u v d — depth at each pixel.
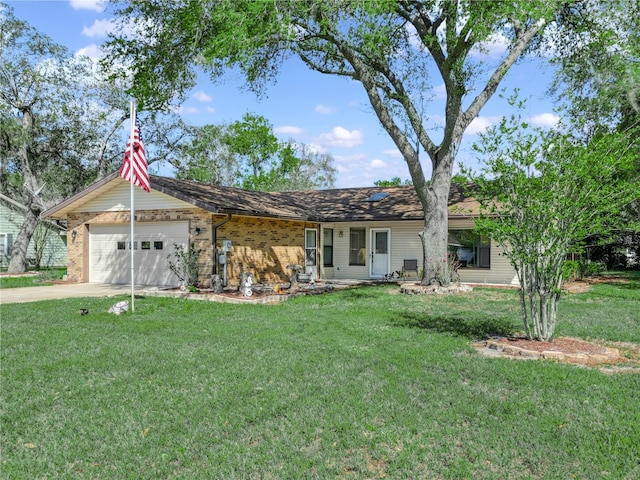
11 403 5.09
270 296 14.16
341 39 14.85
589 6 17.25
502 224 7.27
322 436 4.25
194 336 8.46
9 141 26.94
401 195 23.14
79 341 8.06
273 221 19.59
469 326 9.38
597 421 4.53
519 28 16.12
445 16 14.64
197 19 14.15
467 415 4.68
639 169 12.18
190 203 16.08
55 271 26.78
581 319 10.14
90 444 4.11
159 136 29.66
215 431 4.34
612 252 28.48
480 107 16.34
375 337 8.32
